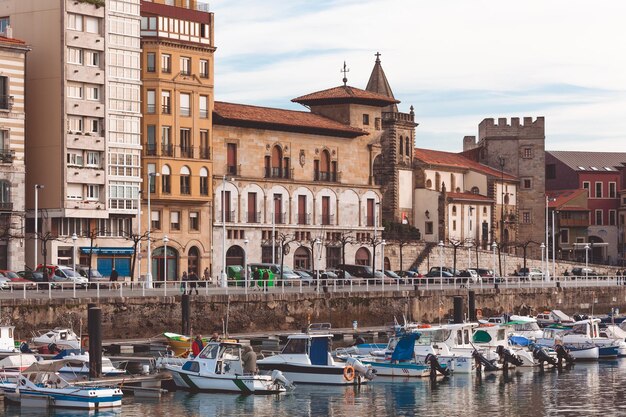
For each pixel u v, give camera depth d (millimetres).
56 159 144125
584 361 111062
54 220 144750
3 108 139500
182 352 100250
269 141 168125
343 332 121688
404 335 98750
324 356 92938
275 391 88688
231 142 163625
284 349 93938
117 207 149250
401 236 189125
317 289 127688
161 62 155375
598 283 167000
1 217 138625
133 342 105500
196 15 159625
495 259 187750
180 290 120062
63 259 145125
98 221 148375
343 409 83438
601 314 160875
